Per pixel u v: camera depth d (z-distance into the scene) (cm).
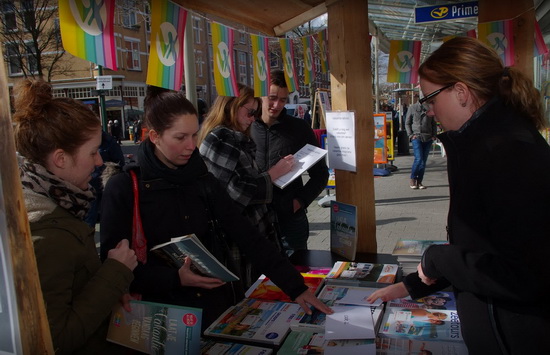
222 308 186
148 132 169
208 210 179
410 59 323
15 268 75
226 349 152
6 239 74
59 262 117
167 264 172
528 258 104
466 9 383
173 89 195
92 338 139
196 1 245
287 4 288
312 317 170
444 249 122
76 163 128
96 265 135
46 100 127
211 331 165
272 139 302
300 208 299
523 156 106
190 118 164
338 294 188
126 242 144
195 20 2717
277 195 298
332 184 747
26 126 124
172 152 166
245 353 148
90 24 159
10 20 1550
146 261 169
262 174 246
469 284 114
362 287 199
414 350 145
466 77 119
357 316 162
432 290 151
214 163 229
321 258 267
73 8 154
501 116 115
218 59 230
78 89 3167
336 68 272
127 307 137
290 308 181
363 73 271
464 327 122
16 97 127
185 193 173
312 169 312
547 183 103
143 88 3428
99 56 162
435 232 548
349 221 265
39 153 124
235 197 226
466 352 143
